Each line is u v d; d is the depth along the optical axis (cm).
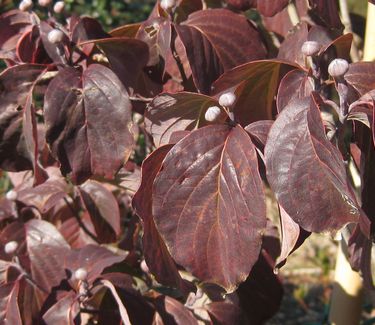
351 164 48
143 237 38
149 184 38
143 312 45
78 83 41
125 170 53
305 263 136
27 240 48
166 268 40
